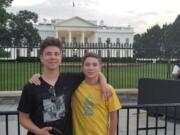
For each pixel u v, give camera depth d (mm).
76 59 19406
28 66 21672
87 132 3822
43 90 3562
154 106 5023
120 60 23453
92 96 3863
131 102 14172
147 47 17453
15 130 8836
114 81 18938
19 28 76312
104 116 3893
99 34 99562
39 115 3539
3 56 23297
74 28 96688
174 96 10172
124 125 9484
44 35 96250
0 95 13469
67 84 3688
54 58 3611
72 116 3834
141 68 24500
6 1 43406
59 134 3551
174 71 13758
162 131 8914
